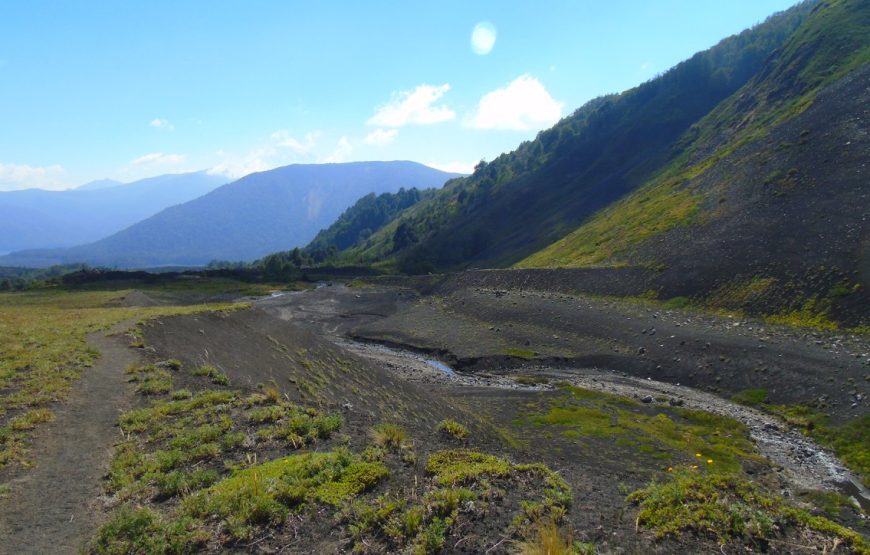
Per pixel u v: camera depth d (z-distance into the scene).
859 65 98.56
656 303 64.94
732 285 59.09
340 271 177.62
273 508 10.52
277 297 124.00
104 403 19.16
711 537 10.26
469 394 49.69
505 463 14.09
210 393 20.42
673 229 81.06
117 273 144.00
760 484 28.47
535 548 9.25
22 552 9.51
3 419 16.69
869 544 9.71
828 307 47.78
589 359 58.41
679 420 40.84
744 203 73.75
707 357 50.19
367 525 10.12
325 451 14.88
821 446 34.72
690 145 156.25
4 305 93.75
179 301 118.94
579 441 35.62
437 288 113.19
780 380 42.94
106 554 9.23
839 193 61.09
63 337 28.64
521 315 75.31
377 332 82.88
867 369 38.91
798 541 10.07
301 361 36.84
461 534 10.04
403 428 20.47
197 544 9.58
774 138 87.62
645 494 12.62
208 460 14.14
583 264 89.75
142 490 12.16
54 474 13.21
